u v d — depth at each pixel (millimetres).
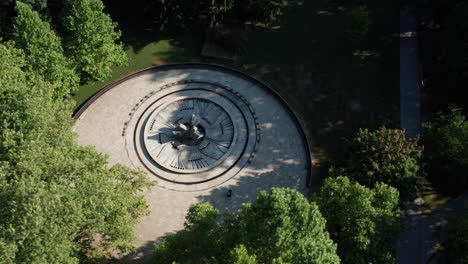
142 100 72375
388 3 83062
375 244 48531
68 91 67812
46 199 42906
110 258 58094
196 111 71062
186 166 65938
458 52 65062
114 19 81750
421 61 76062
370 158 55000
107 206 47094
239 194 63594
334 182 52281
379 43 78500
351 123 70000
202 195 63625
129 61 77375
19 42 63094
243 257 39781
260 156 66812
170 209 62500
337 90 73500
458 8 65500
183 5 75125
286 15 82812
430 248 59250
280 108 71562
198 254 44719
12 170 45688
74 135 53594
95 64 70500
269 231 42344
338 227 51906
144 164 65938
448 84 70688
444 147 59062
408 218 61562
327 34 80062
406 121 69688
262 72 75875
